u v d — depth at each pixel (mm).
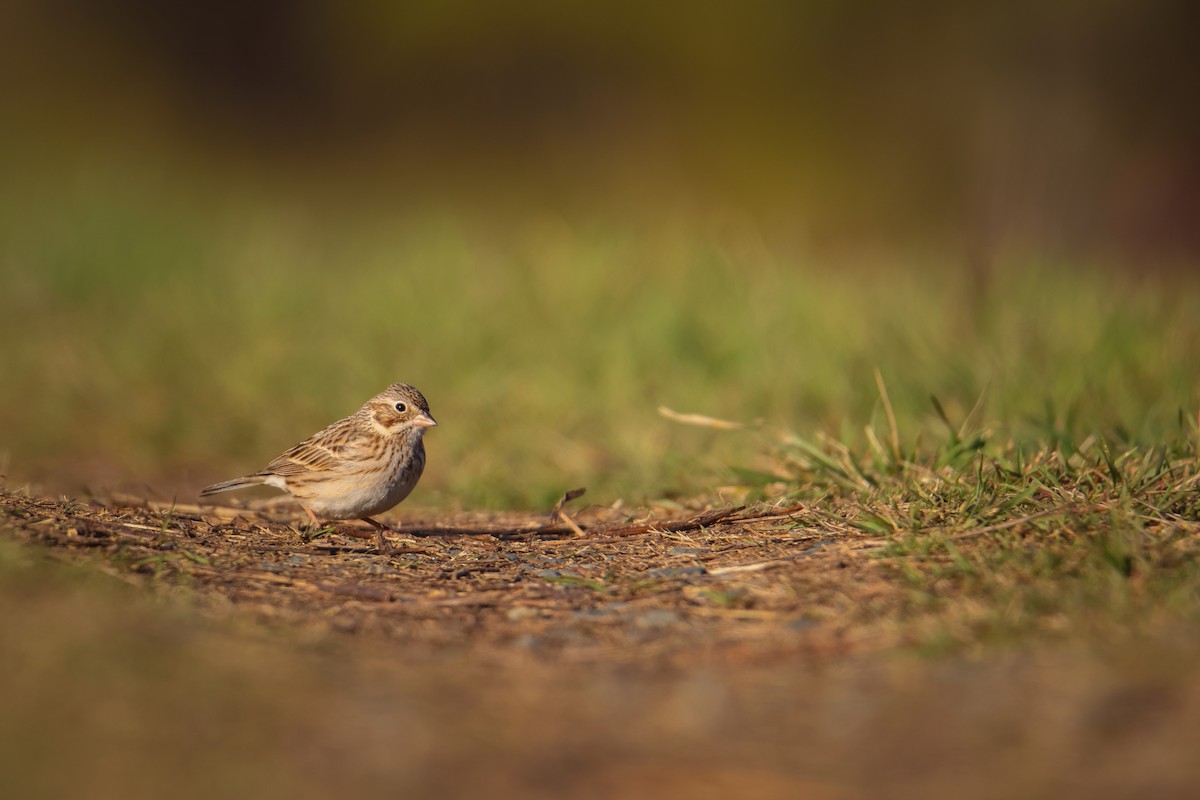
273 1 51094
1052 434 10477
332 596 8156
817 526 9516
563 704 6578
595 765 5914
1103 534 8266
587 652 7328
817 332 15102
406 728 6230
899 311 15297
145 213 24219
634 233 19344
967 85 37594
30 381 17359
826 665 7023
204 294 20078
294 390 16453
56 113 43562
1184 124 34531
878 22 41625
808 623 7625
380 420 10203
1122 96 34031
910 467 10273
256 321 18562
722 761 5953
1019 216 32250
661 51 44062
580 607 8062
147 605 7523
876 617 7586
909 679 6758
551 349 16188
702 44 43688
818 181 39656
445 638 7527
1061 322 14266
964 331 14352
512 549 9445
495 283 18359
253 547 9172
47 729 5973
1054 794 5578
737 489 11062
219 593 8023
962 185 36469
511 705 6555
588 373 15375
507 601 8180
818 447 11406
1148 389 12344
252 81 48812
